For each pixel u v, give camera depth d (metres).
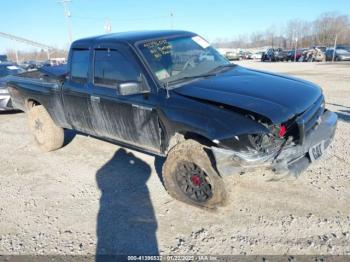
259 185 4.03
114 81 4.19
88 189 4.34
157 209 3.72
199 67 4.20
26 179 4.79
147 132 3.93
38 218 3.71
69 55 4.89
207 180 3.44
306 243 2.99
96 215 3.70
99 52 4.38
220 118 3.14
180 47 4.34
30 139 6.79
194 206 3.71
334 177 4.11
